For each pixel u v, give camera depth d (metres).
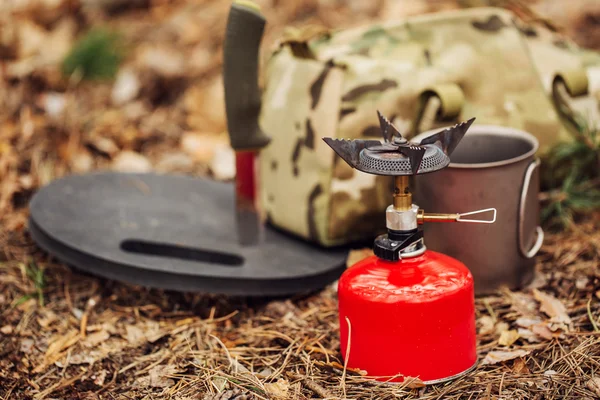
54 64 1.75
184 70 1.77
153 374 1.09
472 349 1.05
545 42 1.30
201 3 2.03
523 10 1.28
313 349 1.11
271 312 1.18
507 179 1.12
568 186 1.27
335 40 1.25
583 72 1.24
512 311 1.14
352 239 1.21
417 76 1.19
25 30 1.85
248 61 1.14
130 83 1.71
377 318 1.02
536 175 1.16
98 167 1.51
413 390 1.03
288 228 1.24
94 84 1.72
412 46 1.23
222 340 1.14
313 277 1.18
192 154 1.56
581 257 1.23
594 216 1.31
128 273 1.16
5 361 1.12
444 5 1.96
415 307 1.01
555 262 1.23
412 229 1.03
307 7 1.96
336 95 1.17
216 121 1.64
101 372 1.11
